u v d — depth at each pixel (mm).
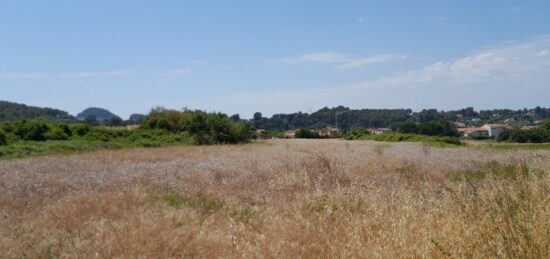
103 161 21188
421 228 5734
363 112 154500
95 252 5785
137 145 38781
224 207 8766
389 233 5750
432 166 17344
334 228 6793
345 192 9266
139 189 10477
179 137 47844
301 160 18391
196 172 14883
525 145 42719
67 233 6719
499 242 4926
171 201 9383
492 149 34375
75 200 9125
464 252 5059
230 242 6207
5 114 87500
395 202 7633
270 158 22266
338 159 20922
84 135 42406
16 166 18203
